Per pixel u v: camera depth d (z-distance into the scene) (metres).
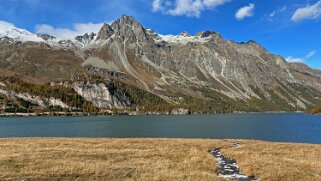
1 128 170.75
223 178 29.05
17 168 29.59
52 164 31.83
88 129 161.88
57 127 178.38
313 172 32.97
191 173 29.78
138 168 31.36
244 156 41.81
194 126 183.25
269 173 30.78
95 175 28.11
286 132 135.38
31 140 56.59
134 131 147.25
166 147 50.09
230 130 149.38
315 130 146.00
